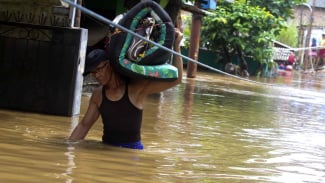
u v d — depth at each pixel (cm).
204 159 480
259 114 947
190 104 1009
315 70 3741
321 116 1008
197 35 1883
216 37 2480
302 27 3828
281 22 2552
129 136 493
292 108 1125
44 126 588
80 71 729
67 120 664
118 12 1237
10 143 451
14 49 734
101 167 396
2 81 732
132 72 471
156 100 1019
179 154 491
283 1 2795
